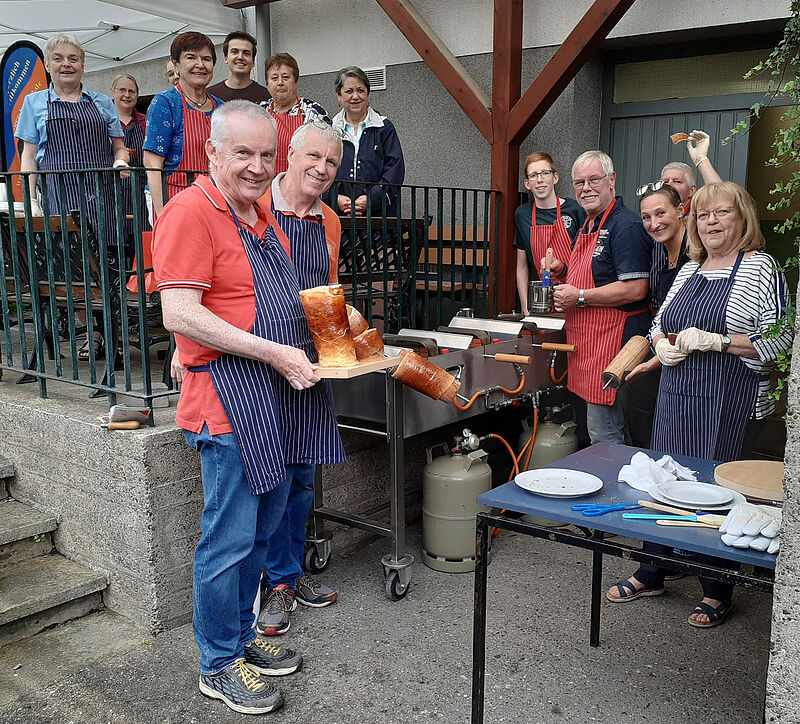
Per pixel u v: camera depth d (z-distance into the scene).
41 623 3.02
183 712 2.54
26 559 3.31
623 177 5.20
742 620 3.15
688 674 2.76
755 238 2.93
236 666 2.60
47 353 4.68
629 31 4.70
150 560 2.96
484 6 5.19
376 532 3.38
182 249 2.26
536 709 2.56
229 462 2.41
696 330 2.94
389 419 3.21
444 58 4.85
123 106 5.54
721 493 2.18
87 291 3.29
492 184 4.80
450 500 3.56
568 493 2.22
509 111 4.64
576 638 3.01
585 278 3.86
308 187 2.71
